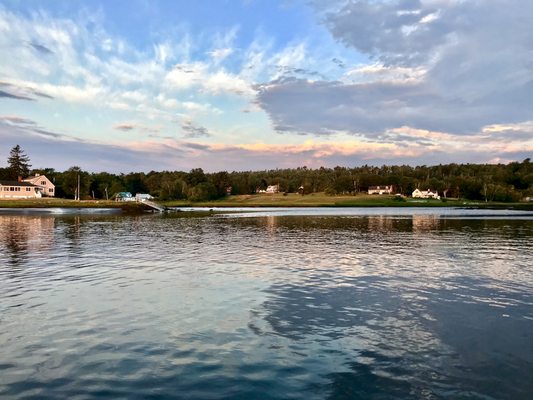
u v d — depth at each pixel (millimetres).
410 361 11797
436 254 31703
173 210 120438
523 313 16141
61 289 20109
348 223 68438
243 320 15422
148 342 13211
